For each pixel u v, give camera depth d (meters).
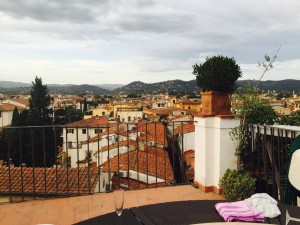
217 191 4.18
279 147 3.76
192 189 4.41
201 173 4.35
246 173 3.91
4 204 3.90
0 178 11.08
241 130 4.08
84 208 3.76
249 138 4.12
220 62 4.03
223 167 4.11
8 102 80.56
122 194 1.71
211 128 4.21
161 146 19.77
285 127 3.68
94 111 73.31
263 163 4.36
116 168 13.30
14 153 34.88
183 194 4.22
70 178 11.20
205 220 1.67
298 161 2.50
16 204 3.91
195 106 71.50
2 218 3.47
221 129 4.06
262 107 4.16
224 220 1.66
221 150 4.09
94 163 21.31
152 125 28.11
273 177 3.91
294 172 2.51
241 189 3.72
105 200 4.02
